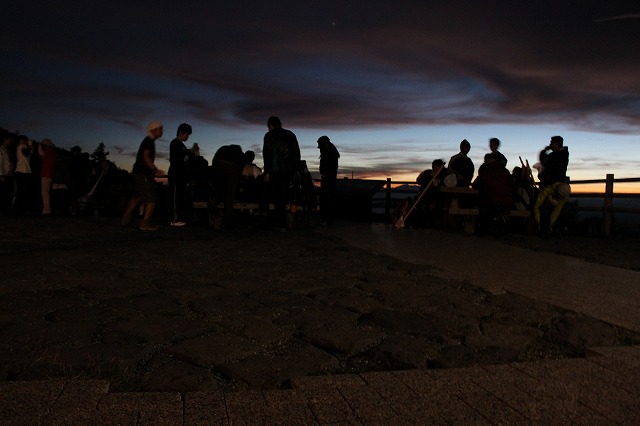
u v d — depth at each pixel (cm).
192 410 234
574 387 269
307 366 305
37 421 218
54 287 493
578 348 350
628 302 478
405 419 231
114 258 669
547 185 1066
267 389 276
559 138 1055
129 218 1117
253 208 1167
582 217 1222
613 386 271
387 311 421
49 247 761
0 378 276
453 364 312
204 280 548
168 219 1370
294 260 693
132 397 245
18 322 378
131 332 360
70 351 316
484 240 993
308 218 1221
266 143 1057
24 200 1465
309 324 390
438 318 411
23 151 1417
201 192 1205
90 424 217
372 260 701
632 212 1105
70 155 1463
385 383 270
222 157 1069
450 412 238
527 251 835
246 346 337
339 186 1734
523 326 396
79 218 1289
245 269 616
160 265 632
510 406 245
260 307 438
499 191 1067
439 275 594
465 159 1224
